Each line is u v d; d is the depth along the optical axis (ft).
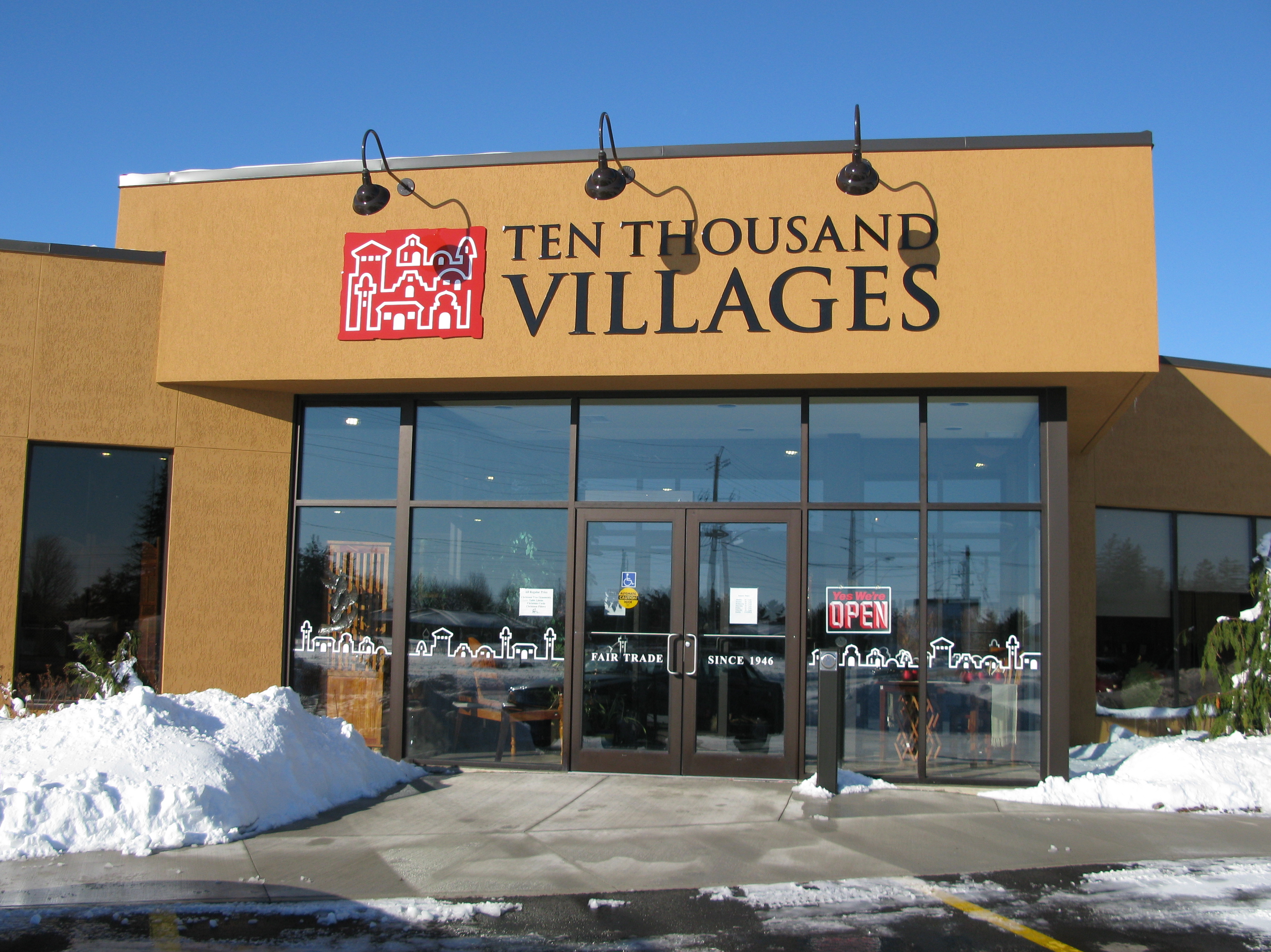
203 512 34.32
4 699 32.12
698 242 31.48
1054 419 31.30
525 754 32.71
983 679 31.07
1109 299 29.60
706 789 29.78
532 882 20.88
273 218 33.63
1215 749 31.40
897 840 24.45
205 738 26.04
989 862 22.75
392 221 33.04
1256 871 22.30
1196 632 44.14
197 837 23.24
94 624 33.76
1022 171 30.37
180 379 33.65
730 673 31.91
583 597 32.89
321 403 35.32
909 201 30.76
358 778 29.07
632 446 33.32
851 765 31.19
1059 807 28.35
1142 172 29.91
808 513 32.12
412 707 33.60
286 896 19.76
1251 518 45.75
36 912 18.60
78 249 34.04
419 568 34.12
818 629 31.71
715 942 17.69
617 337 31.50
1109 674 42.91
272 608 34.47
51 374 33.65
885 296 30.50
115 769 24.07
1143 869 22.40
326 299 33.09
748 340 30.91
